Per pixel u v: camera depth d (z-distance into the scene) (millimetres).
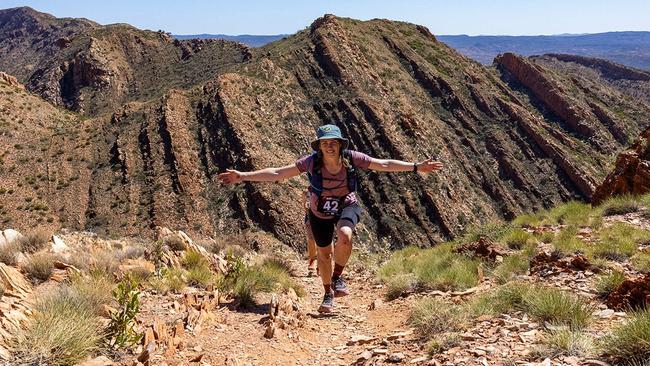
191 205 93938
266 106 120688
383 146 121062
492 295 7004
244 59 192375
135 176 100562
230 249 14859
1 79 125812
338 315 8562
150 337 5375
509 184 131375
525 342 4875
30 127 110438
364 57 149625
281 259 14656
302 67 141750
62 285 6195
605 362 4164
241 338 6164
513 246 12234
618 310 6230
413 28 191250
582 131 154750
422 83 158375
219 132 108375
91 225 89938
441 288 9711
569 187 131250
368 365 5211
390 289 10117
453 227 103625
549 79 169125
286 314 7555
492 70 182625
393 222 103312
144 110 118688
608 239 11211
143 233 88188
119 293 5887
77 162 104125
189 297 7512
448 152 131000
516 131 144250
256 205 91188
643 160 18219
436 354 4934
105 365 4539
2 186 93250
